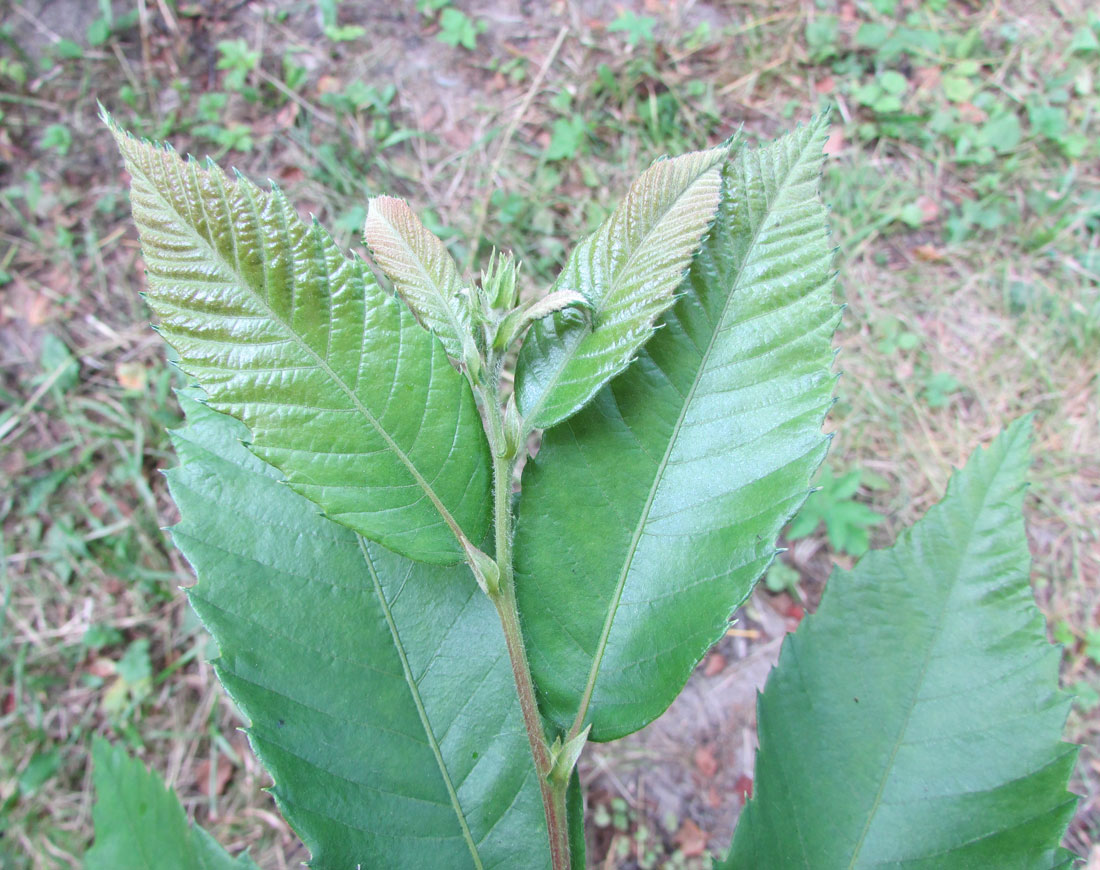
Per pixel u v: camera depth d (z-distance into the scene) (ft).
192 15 2.38
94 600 1.98
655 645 0.72
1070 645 1.93
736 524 0.71
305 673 0.75
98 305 2.17
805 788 0.85
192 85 2.36
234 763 1.88
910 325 2.19
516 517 0.76
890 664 0.87
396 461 0.66
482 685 0.79
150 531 2.01
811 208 0.74
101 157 2.28
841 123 2.37
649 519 0.74
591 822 1.80
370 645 0.78
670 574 0.72
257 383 0.63
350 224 2.17
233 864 0.93
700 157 0.68
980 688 0.86
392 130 2.34
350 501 0.64
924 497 2.06
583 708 0.72
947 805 0.83
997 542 0.88
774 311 0.74
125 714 1.91
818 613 0.89
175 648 1.97
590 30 2.42
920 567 0.89
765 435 0.72
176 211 0.61
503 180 2.28
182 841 0.92
